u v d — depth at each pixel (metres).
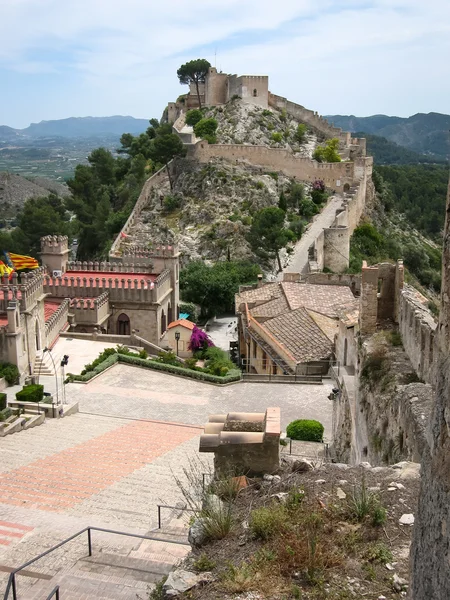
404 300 24.95
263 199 106.75
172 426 37.03
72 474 25.55
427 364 20.09
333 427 34.31
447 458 7.53
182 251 100.06
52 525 19.30
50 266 68.38
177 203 113.00
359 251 93.06
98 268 70.69
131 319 63.88
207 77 147.88
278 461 14.95
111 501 22.14
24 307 45.31
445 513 7.47
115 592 14.17
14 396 41.00
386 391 21.58
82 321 60.50
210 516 12.77
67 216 144.50
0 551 17.08
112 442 31.78
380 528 12.26
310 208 101.31
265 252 89.94
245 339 58.50
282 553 11.33
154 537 17.08
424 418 16.50
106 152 142.00
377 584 10.62
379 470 14.93
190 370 48.34
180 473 25.83
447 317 8.03
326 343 47.09
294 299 57.09
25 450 29.61
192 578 11.15
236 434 15.03
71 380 46.03
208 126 126.56
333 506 12.95
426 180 168.50
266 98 139.12
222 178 110.44
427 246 120.50
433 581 7.70
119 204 131.25
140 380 47.34
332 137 135.25
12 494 22.95
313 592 10.45
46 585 14.62
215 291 82.50
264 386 45.50
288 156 112.44
